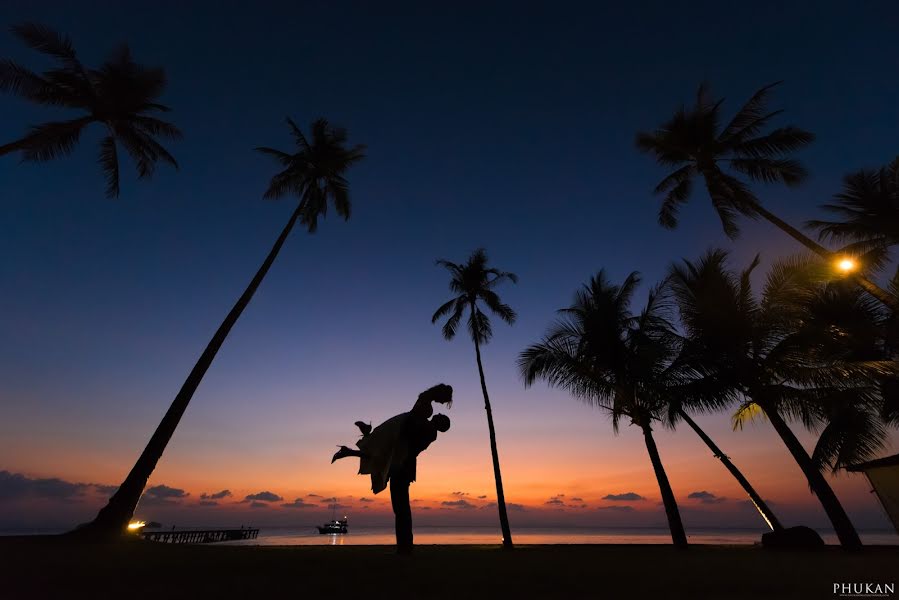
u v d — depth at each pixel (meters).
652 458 19.78
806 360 17.77
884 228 22.61
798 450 17.11
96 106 20.36
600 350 20.47
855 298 18.69
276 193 22.42
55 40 18.73
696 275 20.39
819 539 14.52
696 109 23.02
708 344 19.12
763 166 21.41
